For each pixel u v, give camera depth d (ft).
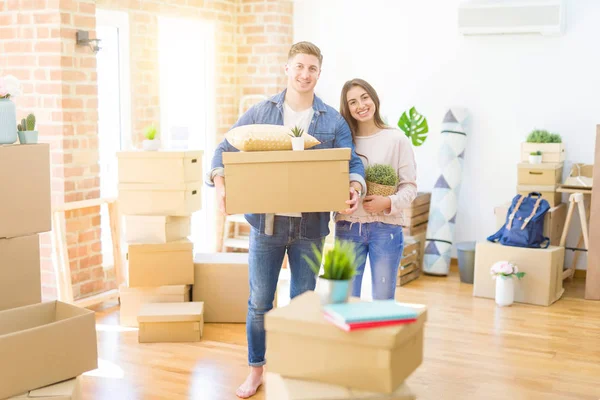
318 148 10.36
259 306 10.80
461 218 20.24
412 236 19.38
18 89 9.46
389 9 20.53
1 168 9.12
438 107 20.22
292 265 10.64
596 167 16.72
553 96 18.85
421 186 20.63
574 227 18.94
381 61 20.81
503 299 16.35
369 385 6.50
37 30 15.29
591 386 11.64
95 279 16.56
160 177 14.61
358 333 6.41
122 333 14.32
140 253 14.56
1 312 8.84
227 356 13.00
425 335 14.24
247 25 21.39
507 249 16.74
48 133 15.46
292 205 9.28
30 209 9.53
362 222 10.61
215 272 14.97
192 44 20.18
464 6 19.11
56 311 9.28
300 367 6.73
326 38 21.44
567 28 18.51
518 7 18.57
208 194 21.13
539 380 11.89
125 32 17.70
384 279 10.80
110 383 11.68
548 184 17.95
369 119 10.77
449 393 11.32
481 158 19.81
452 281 18.89
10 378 8.11
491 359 12.87
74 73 15.53
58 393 8.34
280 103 10.41
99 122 17.48
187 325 13.78
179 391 11.38
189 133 20.38
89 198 16.14
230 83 21.49
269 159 9.17
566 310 16.08
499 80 19.40
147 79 18.56
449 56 19.93
